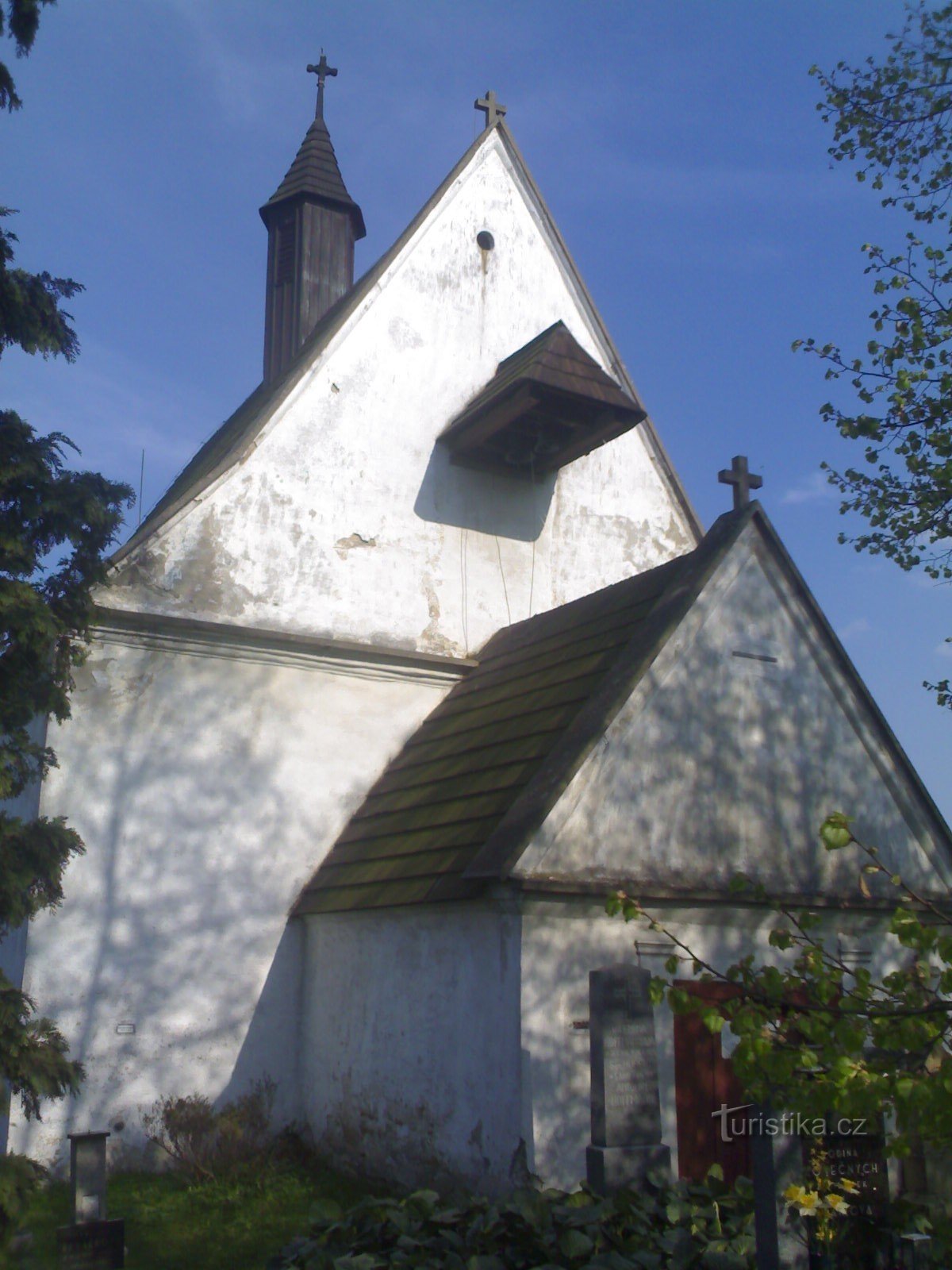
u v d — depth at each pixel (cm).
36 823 827
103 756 1201
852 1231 620
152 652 1252
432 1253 634
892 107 1174
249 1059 1199
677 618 990
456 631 1441
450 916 966
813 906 1001
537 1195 675
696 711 990
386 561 1413
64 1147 1107
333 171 2002
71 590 896
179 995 1184
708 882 956
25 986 1125
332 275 1958
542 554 1531
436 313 1527
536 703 1088
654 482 1652
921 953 487
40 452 865
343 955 1148
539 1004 861
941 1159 884
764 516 1063
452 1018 941
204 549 1299
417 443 1471
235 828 1246
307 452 1388
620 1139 756
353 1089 1084
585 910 896
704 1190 716
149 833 1205
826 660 1080
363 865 1145
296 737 1302
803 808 1037
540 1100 841
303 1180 1053
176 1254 843
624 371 1678
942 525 1164
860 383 1180
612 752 932
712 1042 934
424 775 1196
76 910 1156
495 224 1609
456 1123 915
